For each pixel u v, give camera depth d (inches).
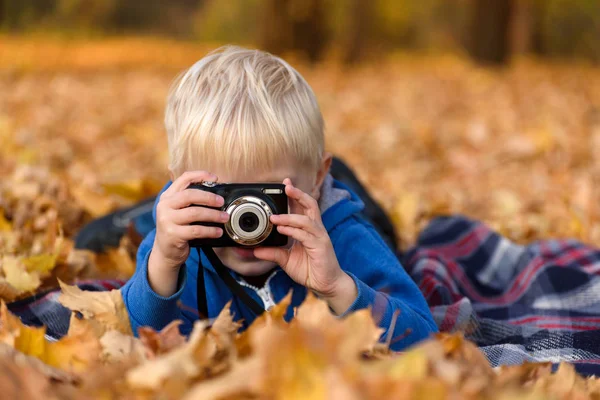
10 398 45.3
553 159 227.0
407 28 963.3
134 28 1284.4
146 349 53.5
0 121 249.1
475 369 52.6
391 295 79.3
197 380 49.0
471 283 111.0
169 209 69.3
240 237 69.7
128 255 106.3
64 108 347.3
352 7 653.9
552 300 99.2
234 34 1171.9
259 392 42.7
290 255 71.7
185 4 1358.3
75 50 816.3
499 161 234.5
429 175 221.0
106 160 227.0
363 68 640.4
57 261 94.7
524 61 786.8
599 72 688.4
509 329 88.4
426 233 127.6
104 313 66.6
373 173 221.9
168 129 82.4
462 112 361.4
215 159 74.8
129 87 458.9
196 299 81.4
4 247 106.7
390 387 40.8
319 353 43.1
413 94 436.8
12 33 1019.9
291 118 76.8
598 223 145.5
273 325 49.3
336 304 71.6
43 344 55.8
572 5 964.6
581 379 57.1
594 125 307.6
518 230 142.3
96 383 47.8
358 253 82.6
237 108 75.2
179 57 766.5
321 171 84.5
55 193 141.9
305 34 652.1
